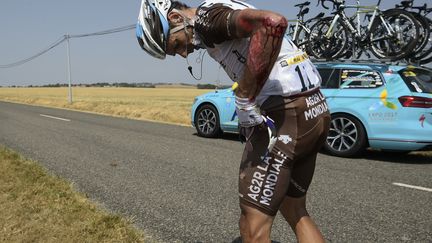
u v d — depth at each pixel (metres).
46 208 3.54
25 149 7.32
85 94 72.19
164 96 65.75
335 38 7.26
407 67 6.39
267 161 1.80
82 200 3.90
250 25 1.59
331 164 6.16
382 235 3.31
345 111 6.66
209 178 5.19
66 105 26.12
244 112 1.71
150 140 8.64
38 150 7.23
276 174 1.80
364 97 6.52
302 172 2.03
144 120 14.16
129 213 3.80
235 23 1.64
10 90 99.94
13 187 4.11
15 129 10.68
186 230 3.41
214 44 1.81
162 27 1.88
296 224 2.10
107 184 4.85
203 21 1.77
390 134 6.28
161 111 16.09
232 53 1.79
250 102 1.69
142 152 7.10
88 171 5.54
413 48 6.32
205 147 7.69
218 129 8.88
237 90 1.72
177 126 11.82
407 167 5.99
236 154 6.93
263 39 1.55
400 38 6.45
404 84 6.23
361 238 3.25
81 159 6.42
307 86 1.85
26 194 3.89
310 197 4.37
